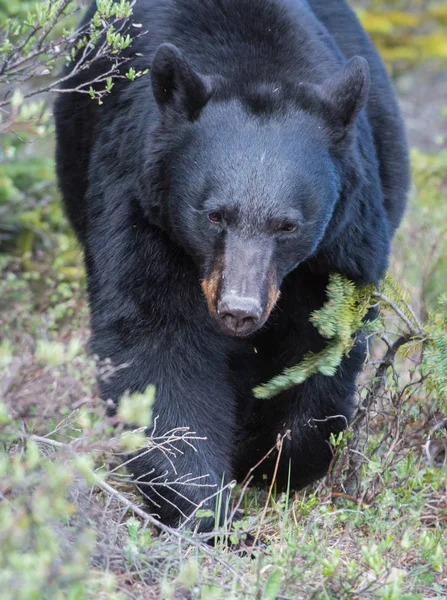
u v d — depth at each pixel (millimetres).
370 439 9594
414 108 24125
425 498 8766
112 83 8672
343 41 10398
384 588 6426
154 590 6309
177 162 7957
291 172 7711
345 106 8125
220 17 8617
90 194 8930
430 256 13250
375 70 10500
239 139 7789
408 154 10969
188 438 8117
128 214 8297
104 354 8227
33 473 5809
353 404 9211
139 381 8117
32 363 7504
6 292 13125
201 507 7992
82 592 5344
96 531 6465
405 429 9188
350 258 8477
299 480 9242
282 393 8945
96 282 8570
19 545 5023
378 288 8797
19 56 8289
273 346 9117
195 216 7781
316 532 7375
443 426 9242
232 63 8344
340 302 8188
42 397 7469
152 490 8062
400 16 26422
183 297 8180
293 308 8805
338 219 8250
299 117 7996
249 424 9234
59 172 10438
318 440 8977
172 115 8039
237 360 9070
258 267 7512
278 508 7883
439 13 27984
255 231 7609
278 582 6297
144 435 8078
